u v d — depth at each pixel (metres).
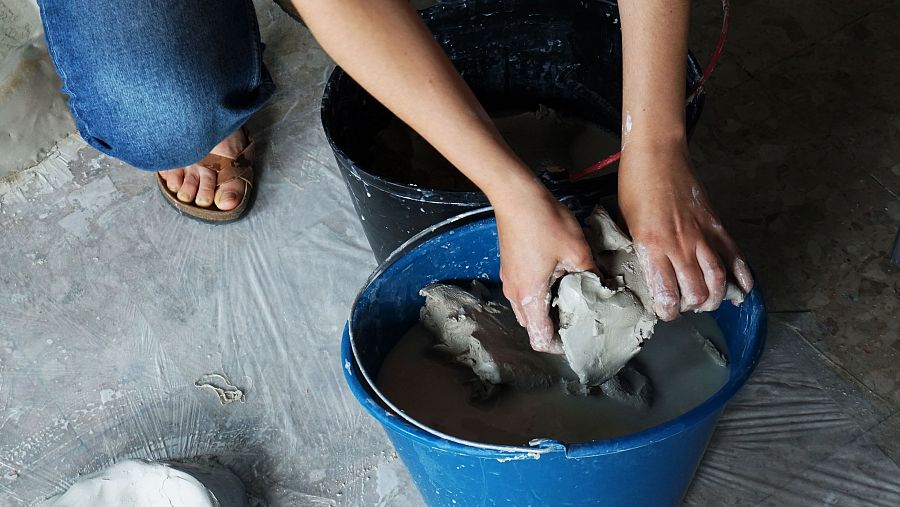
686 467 1.08
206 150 1.47
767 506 1.24
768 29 1.79
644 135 1.00
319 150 1.77
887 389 1.33
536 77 1.56
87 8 1.21
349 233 1.64
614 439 0.90
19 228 1.72
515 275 0.98
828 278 1.45
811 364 1.37
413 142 1.52
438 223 1.18
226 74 1.37
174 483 1.26
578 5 1.42
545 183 1.14
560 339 1.02
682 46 1.00
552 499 1.03
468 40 1.48
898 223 1.50
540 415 1.14
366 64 0.91
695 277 0.95
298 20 1.91
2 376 1.52
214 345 1.52
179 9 1.26
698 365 1.17
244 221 1.68
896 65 1.71
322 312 1.54
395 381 1.22
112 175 1.78
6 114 1.74
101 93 1.29
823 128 1.64
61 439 1.44
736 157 1.62
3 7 1.74
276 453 1.38
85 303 1.60
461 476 1.02
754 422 1.32
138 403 1.46
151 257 1.65
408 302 1.26
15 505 1.37
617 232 1.04
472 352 1.17
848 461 1.26
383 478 1.33
